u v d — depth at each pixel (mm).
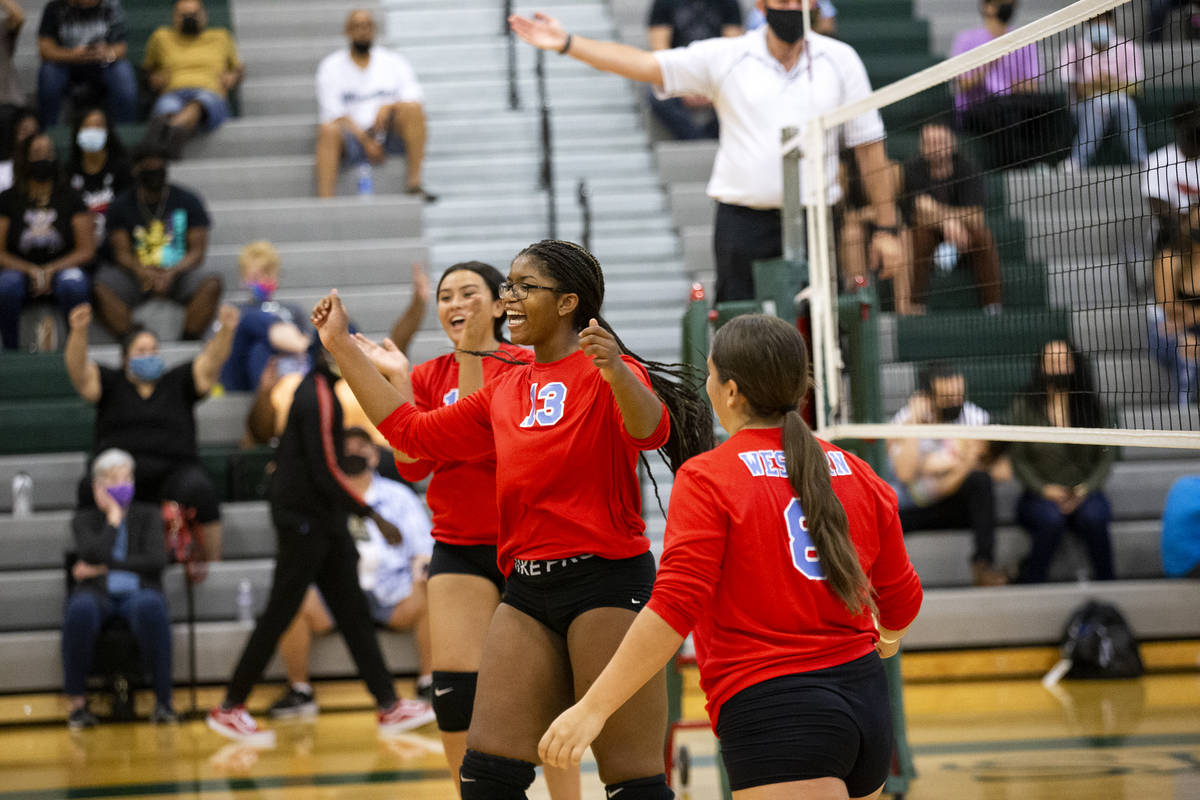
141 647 9602
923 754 7594
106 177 13258
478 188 13891
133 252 12523
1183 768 6914
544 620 4121
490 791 3961
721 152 7598
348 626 9039
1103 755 7344
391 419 4289
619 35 15273
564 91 15078
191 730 9289
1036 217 11328
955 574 10508
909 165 10312
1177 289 10211
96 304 12188
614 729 4027
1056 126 11594
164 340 12391
